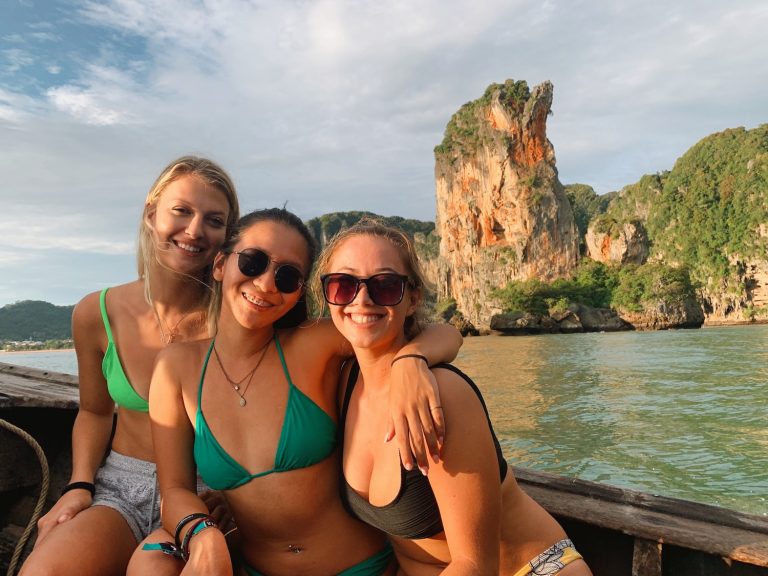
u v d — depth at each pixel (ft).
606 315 290.97
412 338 6.20
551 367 105.19
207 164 8.15
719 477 31.30
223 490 6.14
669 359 111.96
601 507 7.59
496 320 282.36
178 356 6.51
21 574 5.90
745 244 348.59
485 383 85.05
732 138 402.93
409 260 5.94
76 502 7.06
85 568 6.16
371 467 5.71
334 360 6.40
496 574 5.05
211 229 8.01
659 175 483.92
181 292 8.11
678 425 46.98
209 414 6.14
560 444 41.52
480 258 337.93
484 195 339.36
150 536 5.92
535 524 5.91
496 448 5.43
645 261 327.26
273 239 6.13
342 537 6.17
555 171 334.03
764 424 46.09
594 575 7.66
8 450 10.28
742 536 6.53
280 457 5.84
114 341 8.00
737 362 100.53
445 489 5.00
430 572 5.73
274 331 6.57
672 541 6.58
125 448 7.81
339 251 5.87
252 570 6.40
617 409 56.13
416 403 4.93
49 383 14.38
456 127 360.69
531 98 329.11
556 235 321.11
